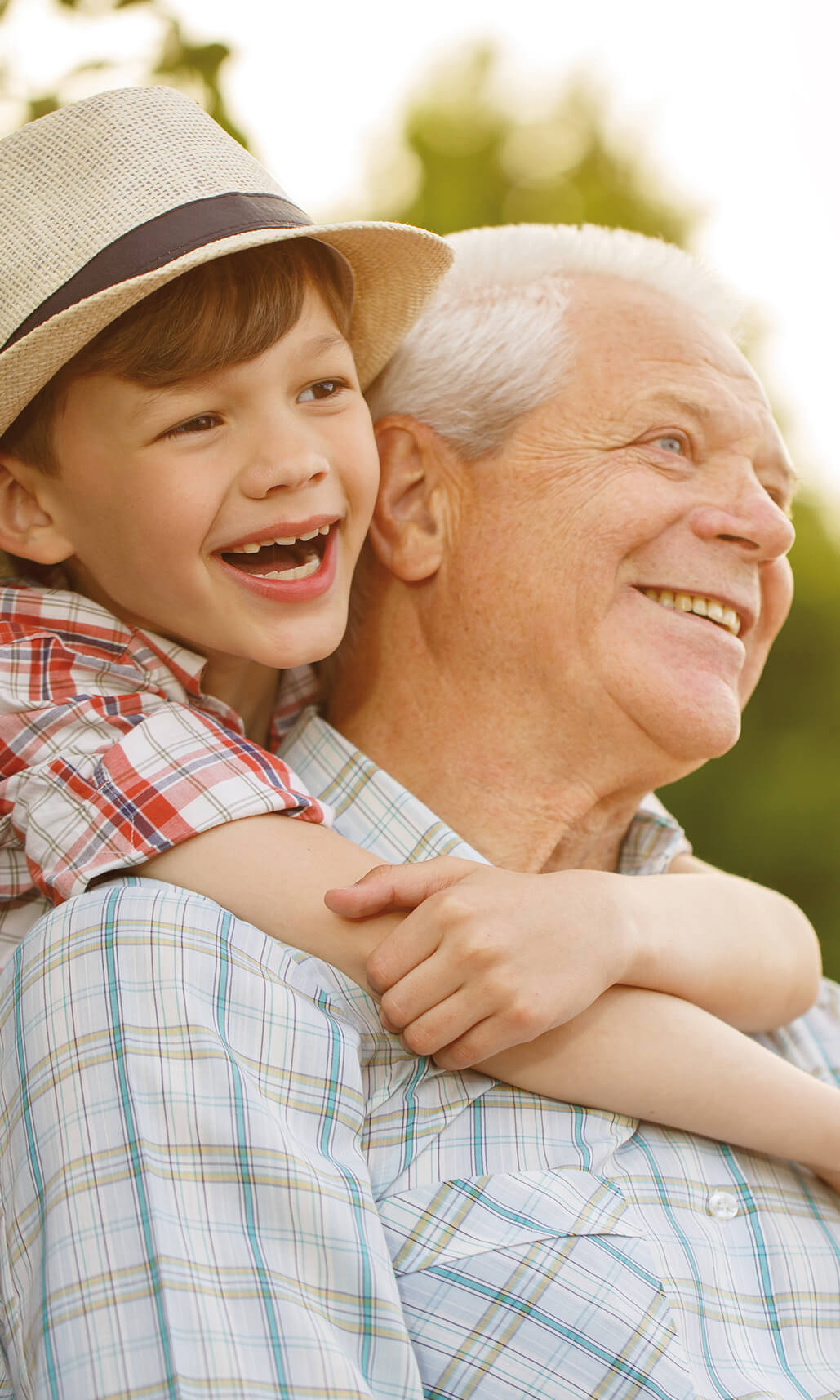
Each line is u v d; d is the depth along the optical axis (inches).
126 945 54.9
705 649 72.1
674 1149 65.1
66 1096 52.2
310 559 65.7
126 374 58.4
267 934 60.1
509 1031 56.3
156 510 59.6
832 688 184.1
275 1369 48.0
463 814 74.2
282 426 60.2
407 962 57.0
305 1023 57.3
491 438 72.7
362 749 76.8
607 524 70.5
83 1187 50.2
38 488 63.1
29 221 59.9
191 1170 51.0
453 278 77.0
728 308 78.7
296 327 60.6
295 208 64.6
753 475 74.5
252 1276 49.7
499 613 71.7
